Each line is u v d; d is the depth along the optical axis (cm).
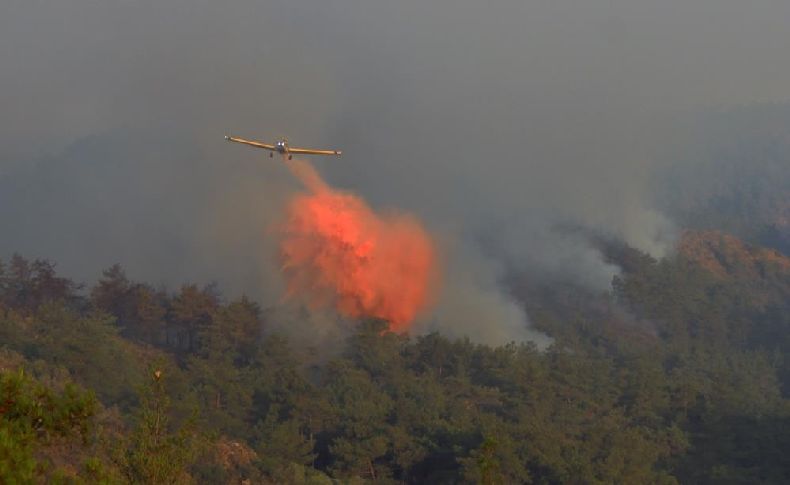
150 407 3891
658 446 11325
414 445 10244
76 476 2695
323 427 10988
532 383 13175
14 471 2311
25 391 2675
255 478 9119
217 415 10481
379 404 11462
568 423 12306
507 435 9881
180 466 3712
